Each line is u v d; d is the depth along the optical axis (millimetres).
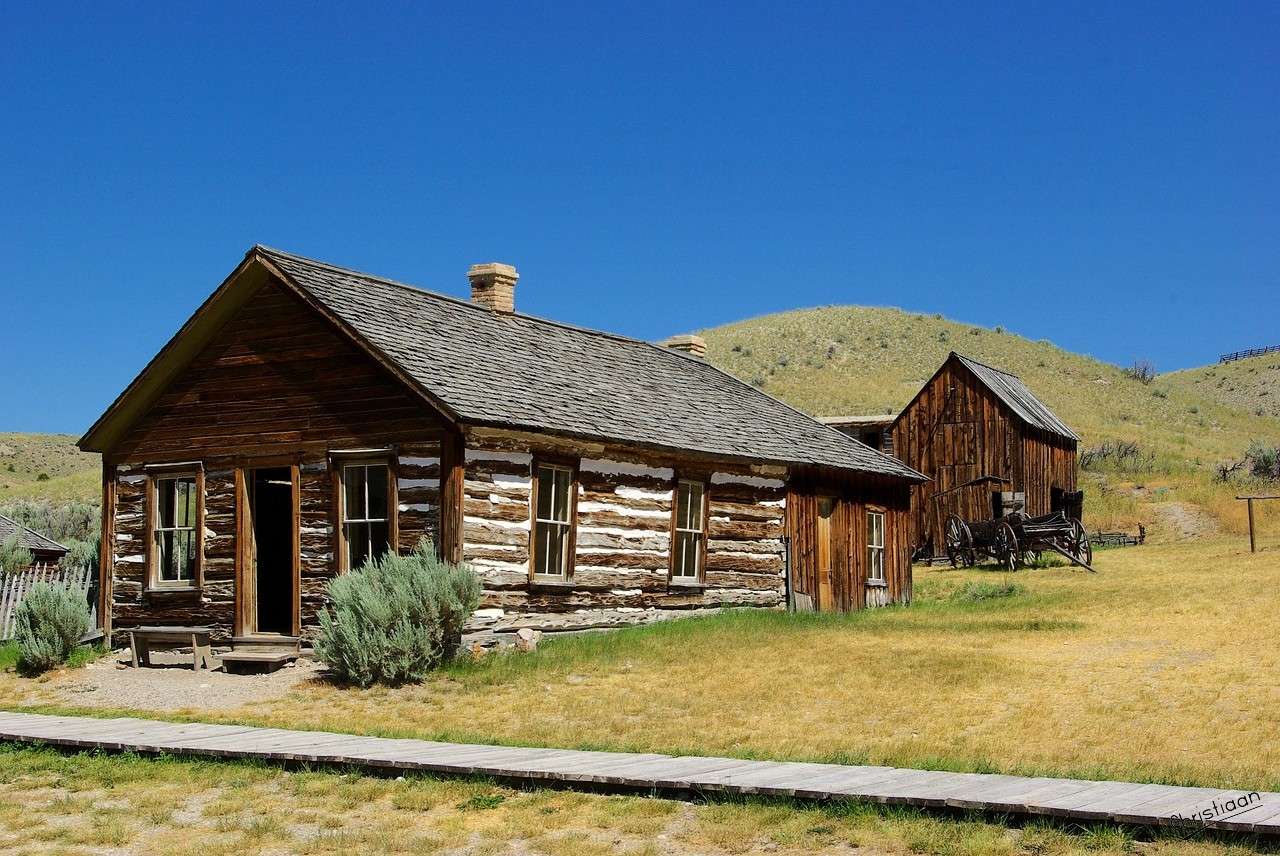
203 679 19250
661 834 9453
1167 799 9328
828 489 28547
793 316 133500
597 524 22094
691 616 24047
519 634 19938
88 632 22172
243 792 11133
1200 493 55969
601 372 25594
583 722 15078
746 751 12883
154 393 22391
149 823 10336
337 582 18500
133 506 22516
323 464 20609
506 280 26266
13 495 72750
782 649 20469
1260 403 131375
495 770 10992
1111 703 15625
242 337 21688
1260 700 15422
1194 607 23938
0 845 9766
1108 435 87500
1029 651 20156
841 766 11273
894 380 107812
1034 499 45188
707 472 24938
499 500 20047
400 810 10414
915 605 29656
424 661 18156
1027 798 9359
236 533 21297
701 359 34312
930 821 9195
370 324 20734
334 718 15672
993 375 48656
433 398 19156
